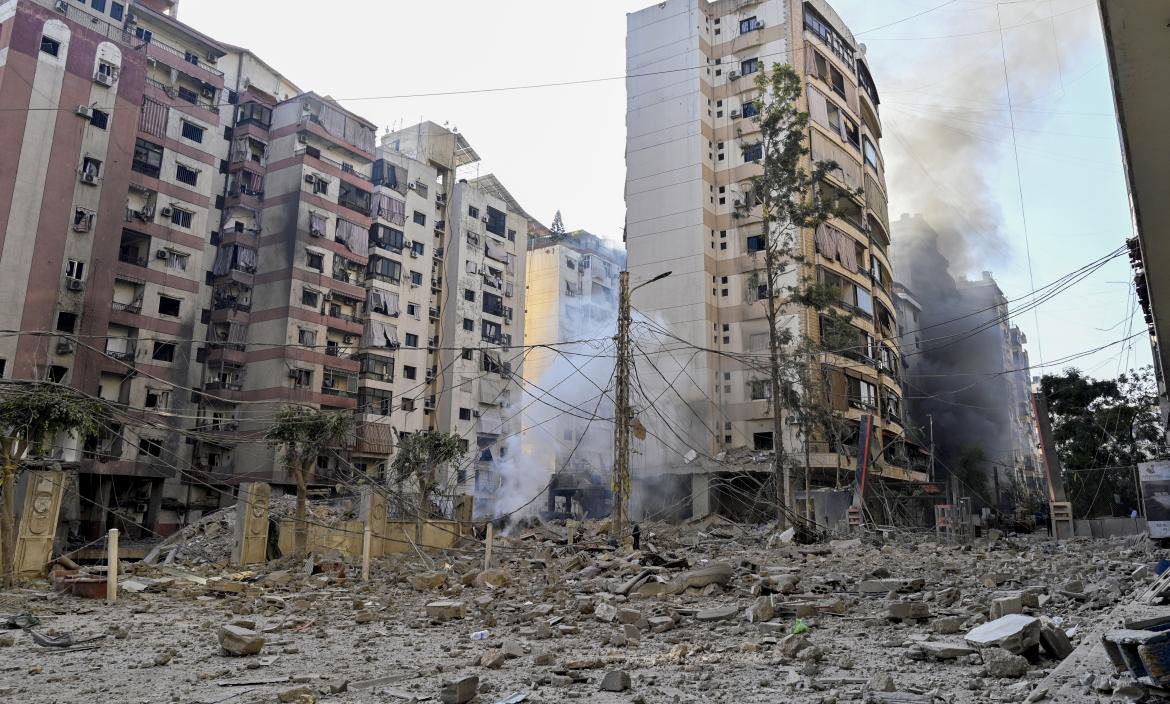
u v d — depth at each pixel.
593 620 11.84
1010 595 12.03
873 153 61.84
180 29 50.47
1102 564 18.05
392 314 58.94
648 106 57.28
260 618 12.88
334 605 14.81
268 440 26.45
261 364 50.94
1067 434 56.28
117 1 46.59
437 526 29.20
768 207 38.84
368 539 19.64
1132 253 17.05
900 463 53.88
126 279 44.19
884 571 17.14
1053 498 35.44
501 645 9.70
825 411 41.38
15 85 39.56
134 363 43.72
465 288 65.81
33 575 18.34
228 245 52.62
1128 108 4.55
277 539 25.98
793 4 54.31
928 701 5.70
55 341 39.75
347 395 53.78
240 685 7.29
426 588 17.66
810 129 52.00
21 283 38.81
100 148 42.72
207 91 50.38
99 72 43.00
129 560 37.75
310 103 55.09
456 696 6.36
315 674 7.81
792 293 38.09
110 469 41.91
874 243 58.50
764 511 45.88
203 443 47.56
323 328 53.41
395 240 60.38
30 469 19.06
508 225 72.44
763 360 47.53
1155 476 27.81
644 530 38.62
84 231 41.44
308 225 53.16
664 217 54.75
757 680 7.02
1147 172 4.73
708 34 57.19
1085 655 6.07
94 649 9.57
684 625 11.41
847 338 43.00
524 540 33.38
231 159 54.91
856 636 9.63
